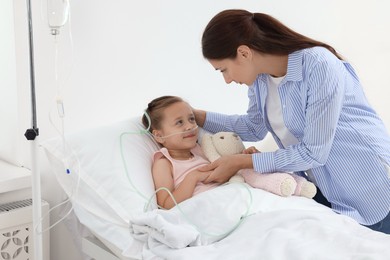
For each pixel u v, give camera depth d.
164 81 2.16
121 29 2.00
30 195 1.84
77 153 1.62
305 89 1.55
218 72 2.32
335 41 2.78
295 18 2.58
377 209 1.65
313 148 1.54
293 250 1.27
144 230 1.40
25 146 1.84
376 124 1.66
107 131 1.70
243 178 1.66
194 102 2.27
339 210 1.67
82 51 1.91
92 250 1.65
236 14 1.55
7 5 1.76
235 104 2.42
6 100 1.87
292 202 1.56
